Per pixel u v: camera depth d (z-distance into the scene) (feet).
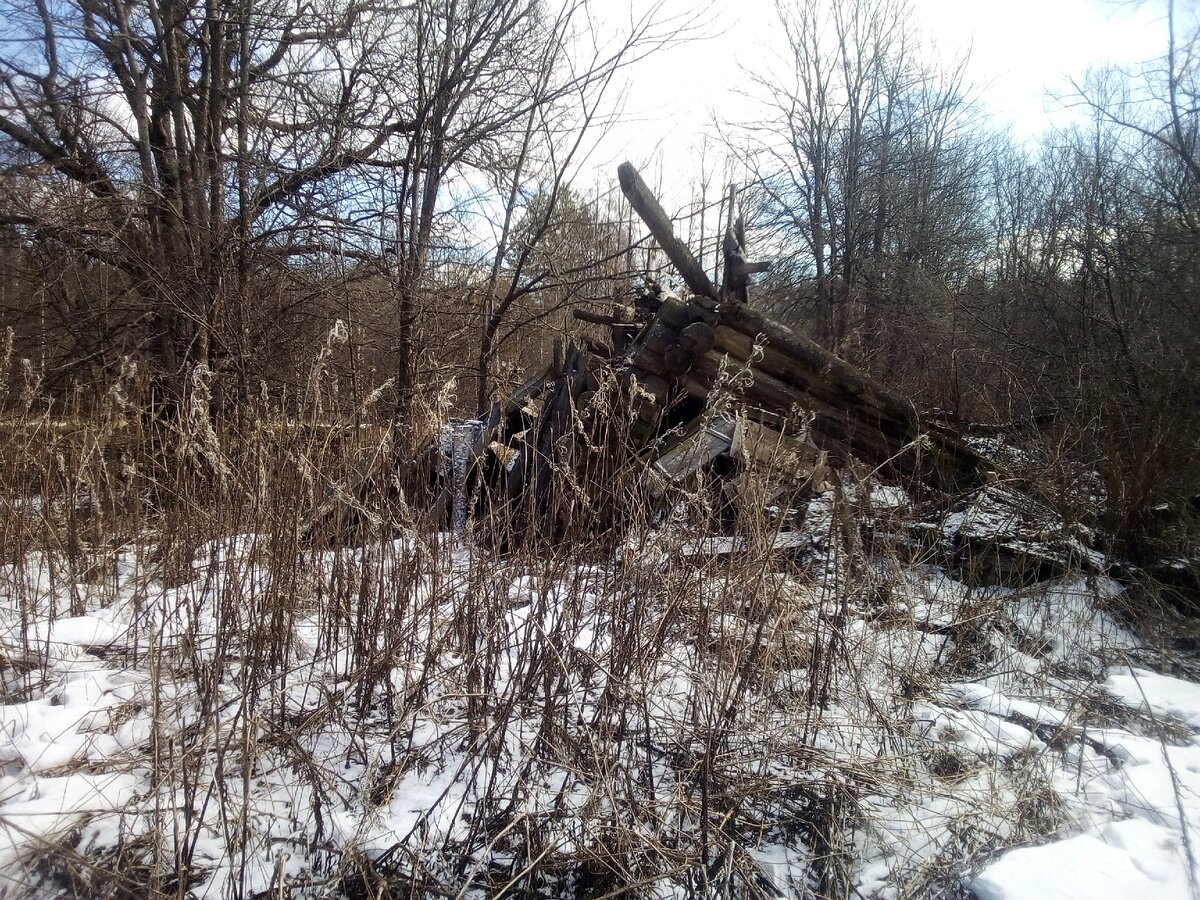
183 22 27.37
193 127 28.89
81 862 7.03
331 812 8.26
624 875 7.79
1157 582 15.48
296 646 12.05
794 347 18.30
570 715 10.48
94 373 25.95
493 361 30.71
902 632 13.47
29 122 27.12
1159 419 17.26
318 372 11.51
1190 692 12.47
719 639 10.65
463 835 8.31
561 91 29.84
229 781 8.90
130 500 15.30
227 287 25.52
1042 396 23.99
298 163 28.32
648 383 17.67
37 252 27.09
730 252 18.39
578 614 10.71
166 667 11.04
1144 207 26.22
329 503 11.68
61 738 9.46
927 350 35.60
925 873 8.16
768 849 8.63
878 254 59.67
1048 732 10.99
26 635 11.41
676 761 9.67
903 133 65.57
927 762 10.34
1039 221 42.27
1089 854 8.18
